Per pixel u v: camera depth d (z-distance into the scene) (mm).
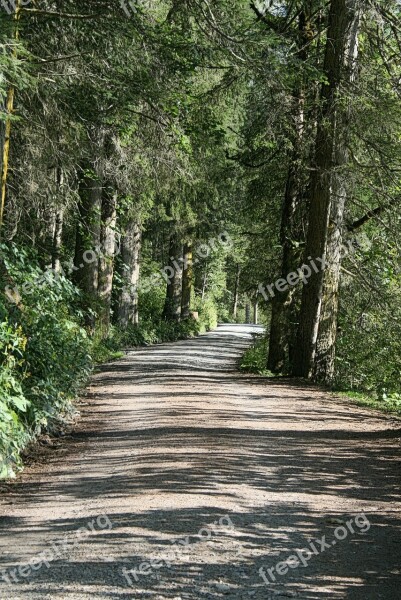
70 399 16641
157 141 23062
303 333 24703
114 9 16266
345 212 25438
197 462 11148
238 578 6570
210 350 42438
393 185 23500
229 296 107688
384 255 26406
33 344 13352
